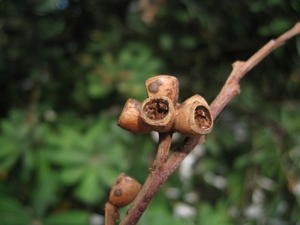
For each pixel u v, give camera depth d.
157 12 0.24
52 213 0.24
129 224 0.08
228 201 0.25
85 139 0.22
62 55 0.25
